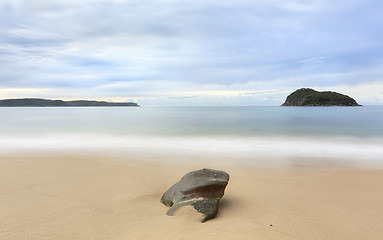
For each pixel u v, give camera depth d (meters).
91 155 10.07
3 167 7.71
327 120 27.03
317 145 12.70
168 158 9.54
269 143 13.32
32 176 6.71
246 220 4.24
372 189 5.96
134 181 6.43
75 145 12.69
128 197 5.29
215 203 4.51
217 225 4.03
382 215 4.49
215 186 4.62
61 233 3.71
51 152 10.75
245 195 5.52
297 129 19.09
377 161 9.11
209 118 31.50
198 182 4.69
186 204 4.46
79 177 6.69
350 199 5.29
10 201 4.93
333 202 5.11
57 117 33.97
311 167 8.20
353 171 7.68
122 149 11.55
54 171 7.29
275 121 26.23
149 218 4.25
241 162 8.94
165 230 3.82
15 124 23.50
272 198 5.33
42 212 4.44
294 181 6.63
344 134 16.45
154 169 7.75
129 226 3.95
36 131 18.27
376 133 16.83
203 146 12.39
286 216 4.42
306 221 4.23
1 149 11.50
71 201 5.00
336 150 11.41
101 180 6.46
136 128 20.06
